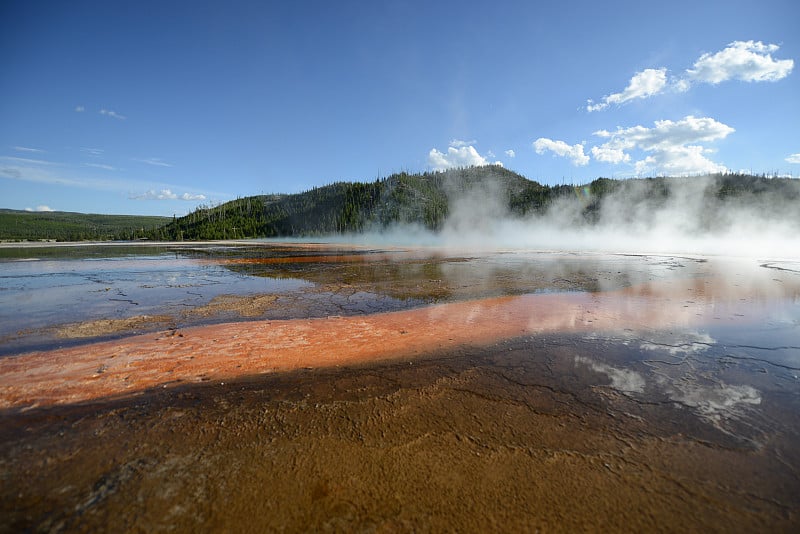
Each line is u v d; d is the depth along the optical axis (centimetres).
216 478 282
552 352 577
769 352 573
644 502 261
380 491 271
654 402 411
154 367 511
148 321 775
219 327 726
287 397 422
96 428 352
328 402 410
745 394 430
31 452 313
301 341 634
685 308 880
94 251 3478
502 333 682
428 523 242
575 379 473
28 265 2044
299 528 237
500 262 2222
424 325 741
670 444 330
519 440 337
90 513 246
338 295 1095
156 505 254
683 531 236
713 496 266
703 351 579
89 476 283
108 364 520
